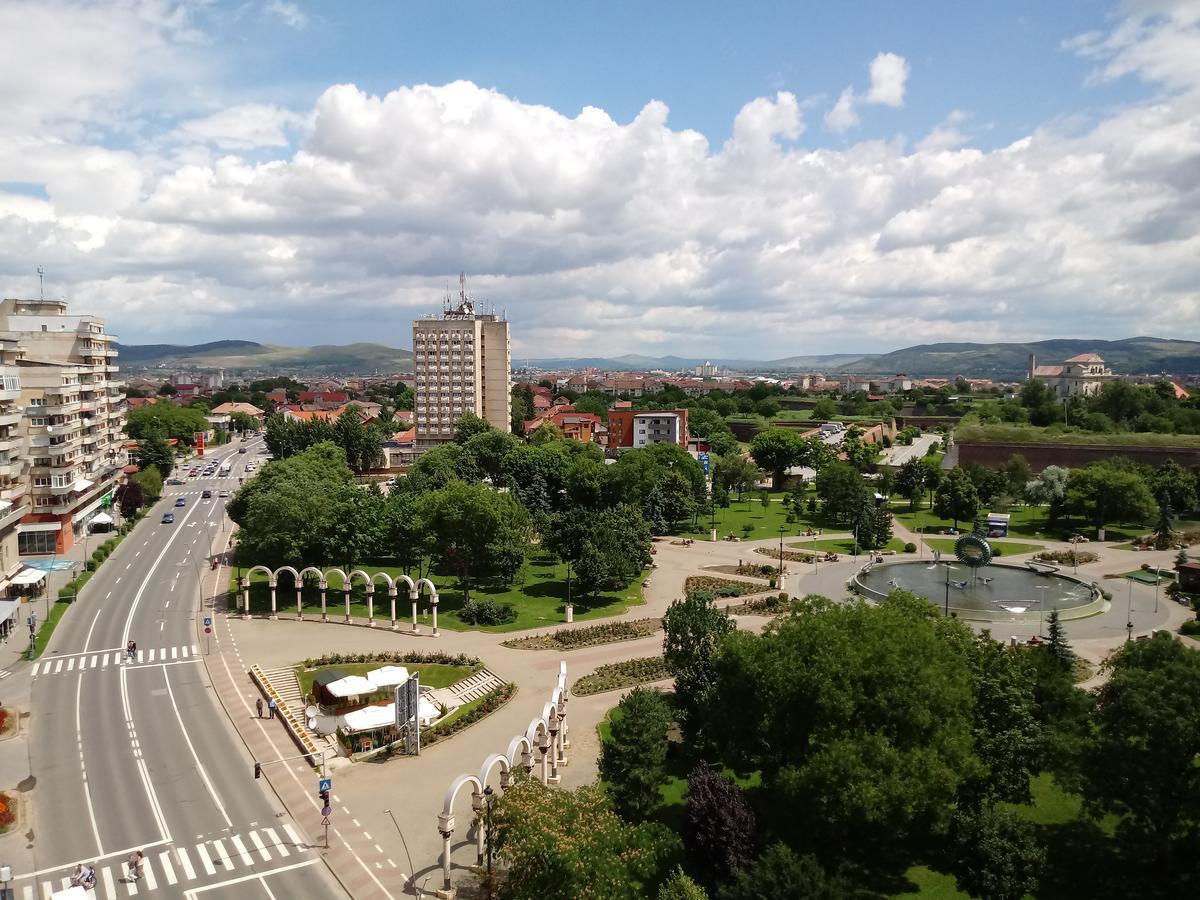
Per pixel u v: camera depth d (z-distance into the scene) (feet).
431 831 204.85
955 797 182.70
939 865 183.21
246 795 222.48
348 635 355.56
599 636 351.05
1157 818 168.76
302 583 404.98
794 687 182.39
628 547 436.35
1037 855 169.48
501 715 273.33
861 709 179.22
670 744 242.17
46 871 187.11
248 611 382.42
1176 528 552.00
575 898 143.95
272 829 205.77
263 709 277.64
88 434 565.12
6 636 349.00
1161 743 166.20
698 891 150.30
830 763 167.43
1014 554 501.56
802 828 185.47
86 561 460.96
